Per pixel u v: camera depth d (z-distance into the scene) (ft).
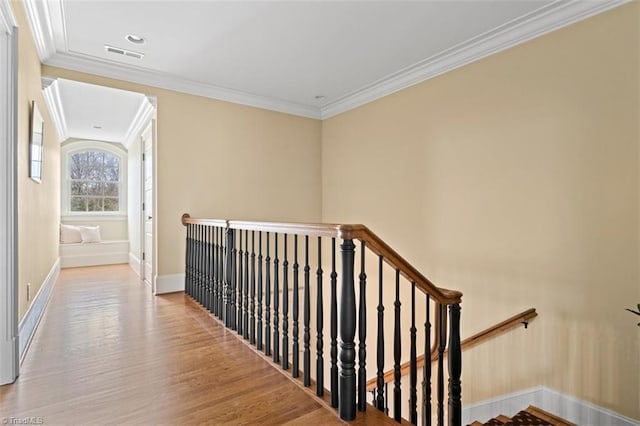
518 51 9.61
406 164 12.93
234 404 5.90
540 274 9.11
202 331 9.32
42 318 10.34
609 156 7.93
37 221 10.23
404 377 11.63
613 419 7.81
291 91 14.48
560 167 8.73
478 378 10.45
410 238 12.75
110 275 17.07
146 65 11.95
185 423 5.38
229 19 9.12
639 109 7.50
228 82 13.52
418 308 12.37
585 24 8.31
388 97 13.66
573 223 8.50
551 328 8.87
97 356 7.73
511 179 9.74
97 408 5.74
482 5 8.48
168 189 13.23
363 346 5.67
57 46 10.57
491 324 10.20
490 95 10.26
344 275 5.40
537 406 9.07
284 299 7.24
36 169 9.66
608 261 7.94
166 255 13.26
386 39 10.14
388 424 5.35
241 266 9.15
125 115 15.85
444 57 11.22
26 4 7.90
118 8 8.58
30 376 6.80
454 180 11.25
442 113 11.62
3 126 6.55
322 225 5.88
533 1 8.31
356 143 15.20
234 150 14.69
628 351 7.64
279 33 9.85
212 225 10.58
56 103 13.64
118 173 22.58
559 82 8.75
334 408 5.77
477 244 10.59
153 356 7.74
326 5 8.54
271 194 15.65
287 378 6.81
